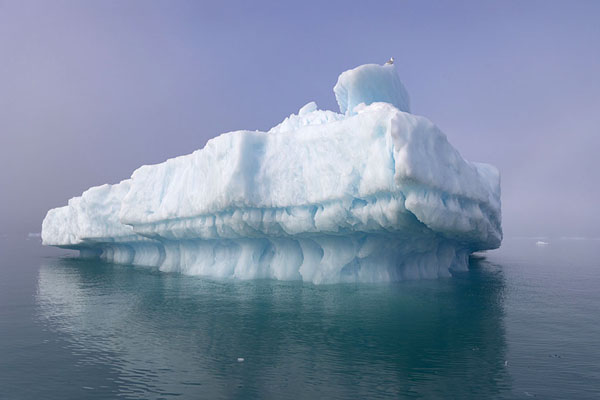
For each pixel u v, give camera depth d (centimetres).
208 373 730
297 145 1617
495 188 2175
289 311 1212
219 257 2136
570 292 1595
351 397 623
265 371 735
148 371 745
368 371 730
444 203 1398
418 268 1931
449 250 2095
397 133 1240
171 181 2267
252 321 1102
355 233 1581
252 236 1808
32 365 787
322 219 1505
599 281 1952
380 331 993
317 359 796
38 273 2431
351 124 1441
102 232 2953
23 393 659
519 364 761
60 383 696
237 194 1627
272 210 1658
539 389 648
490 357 800
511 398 616
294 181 1578
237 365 768
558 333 976
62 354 851
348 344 890
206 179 1848
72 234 3400
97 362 799
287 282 1759
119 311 1269
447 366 753
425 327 1031
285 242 1838
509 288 1691
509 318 1127
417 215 1298
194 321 1115
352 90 2066
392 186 1313
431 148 1345
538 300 1407
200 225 1966
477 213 1570
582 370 729
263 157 1683
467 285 1722
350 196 1430
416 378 696
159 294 1561
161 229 2227
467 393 634
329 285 1644
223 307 1284
